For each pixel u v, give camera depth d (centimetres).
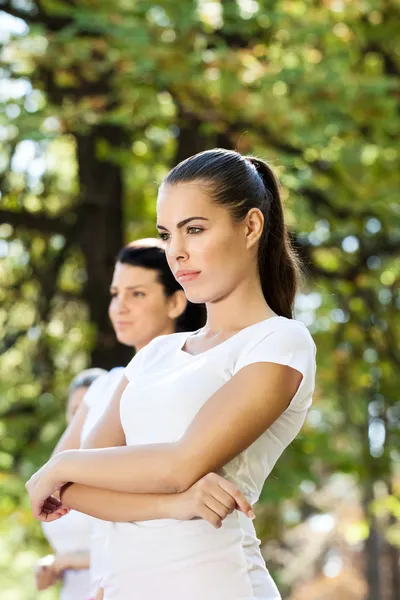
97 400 473
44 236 1328
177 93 1141
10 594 1247
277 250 350
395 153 1298
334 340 1456
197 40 1162
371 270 1423
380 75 1346
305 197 1313
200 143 1242
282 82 1184
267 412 310
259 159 351
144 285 505
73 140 1312
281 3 1211
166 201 329
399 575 2775
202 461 304
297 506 1734
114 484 311
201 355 327
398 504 1470
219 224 325
